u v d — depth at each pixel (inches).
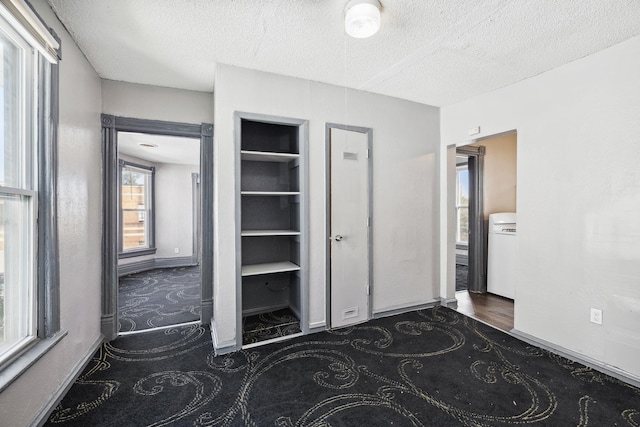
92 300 94.4
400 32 78.6
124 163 206.7
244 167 120.9
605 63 84.4
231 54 90.4
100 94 104.3
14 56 60.9
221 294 96.0
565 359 90.8
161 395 73.3
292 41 83.6
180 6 68.7
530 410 68.3
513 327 110.9
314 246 110.3
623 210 81.0
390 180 126.4
